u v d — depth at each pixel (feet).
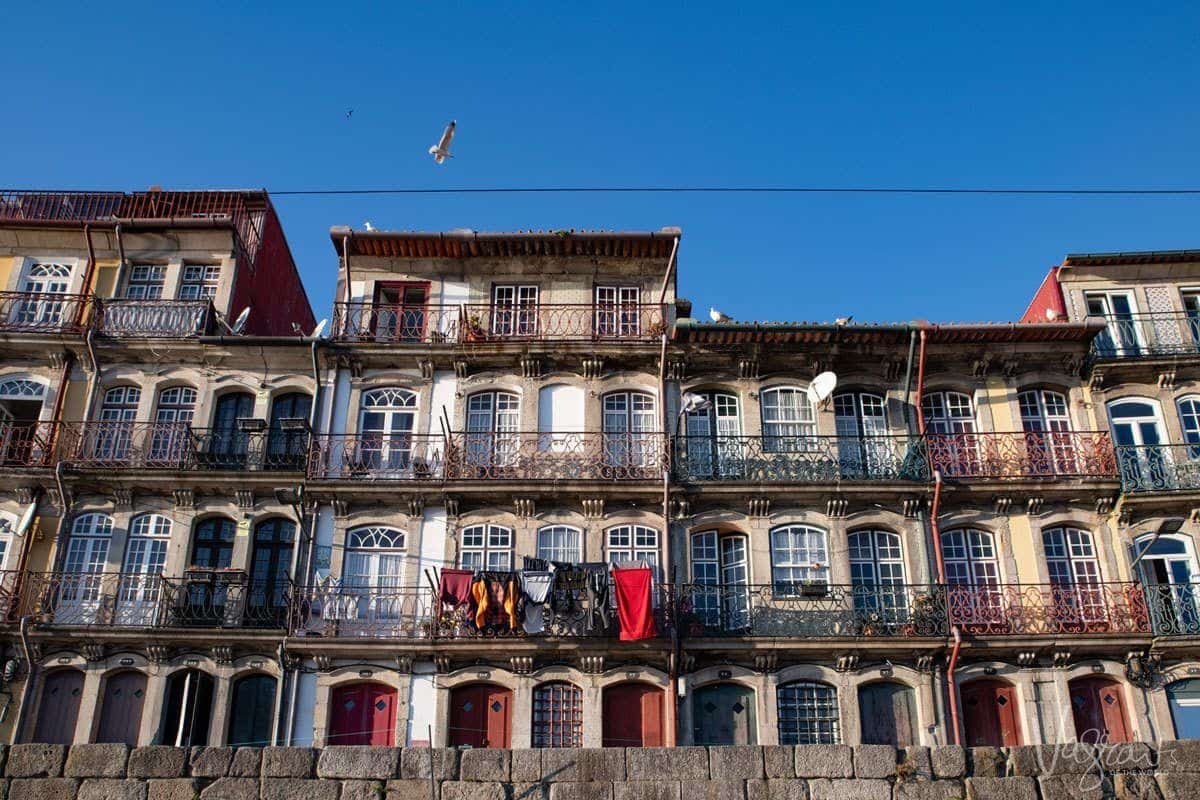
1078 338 89.25
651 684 79.77
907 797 50.42
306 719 78.79
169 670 80.84
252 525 85.97
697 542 85.25
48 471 85.61
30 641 80.69
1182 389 90.48
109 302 92.22
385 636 79.66
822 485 84.64
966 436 88.43
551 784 50.62
